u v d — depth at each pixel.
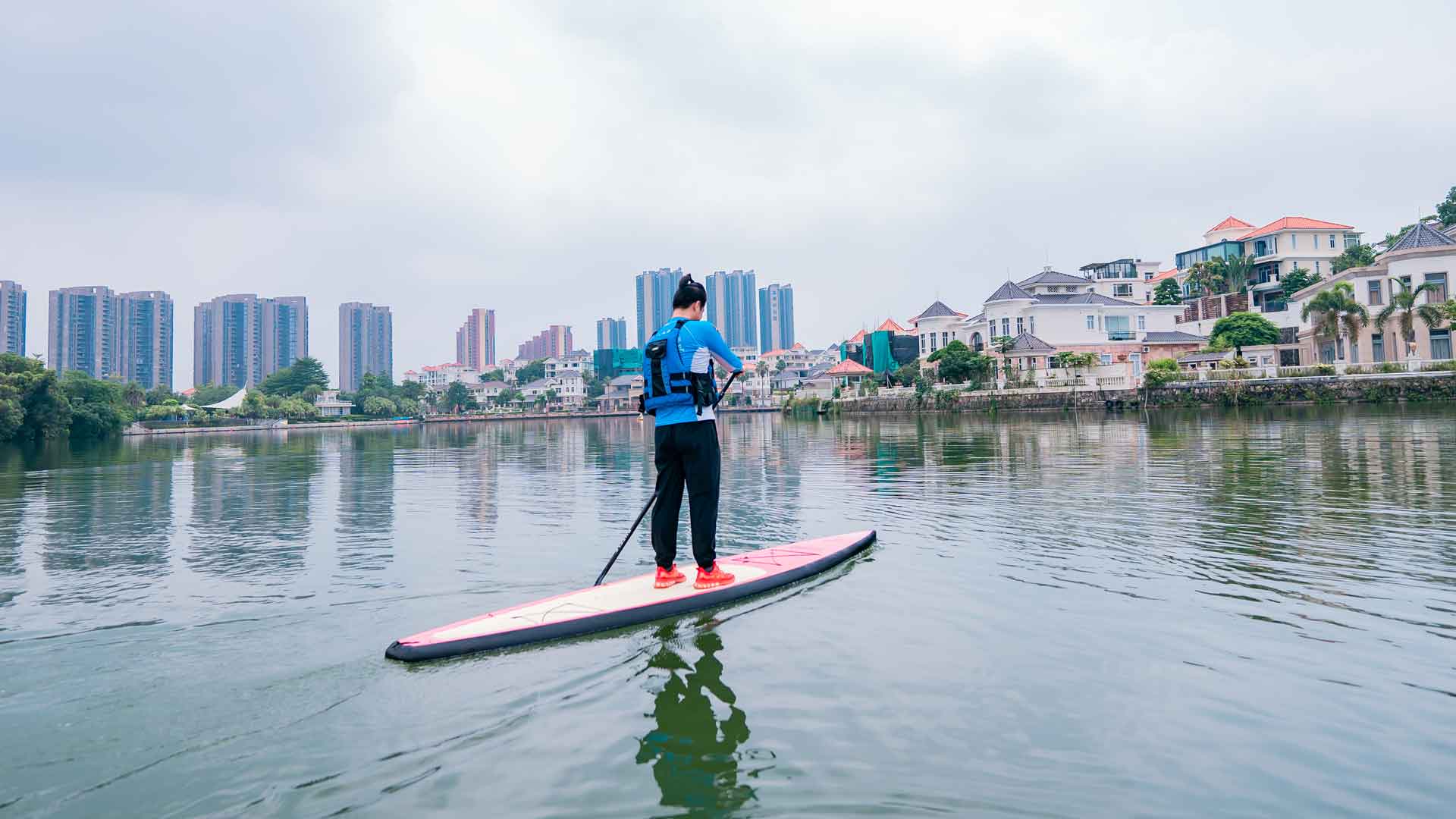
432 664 3.87
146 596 5.45
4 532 8.76
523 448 29.80
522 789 2.64
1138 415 40.22
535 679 3.64
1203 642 4.04
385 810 2.51
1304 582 5.23
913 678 3.59
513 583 5.67
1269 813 2.43
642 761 2.82
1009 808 2.46
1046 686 3.48
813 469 15.02
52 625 4.69
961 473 13.27
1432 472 11.40
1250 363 53.59
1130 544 6.65
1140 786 2.60
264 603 5.19
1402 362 41.28
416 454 26.81
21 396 48.38
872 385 67.56
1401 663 3.71
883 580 5.48
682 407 5.08
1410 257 45.00
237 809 2.53
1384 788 2.58
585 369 153.88
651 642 4.18
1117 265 77.38
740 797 2.55
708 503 5.15
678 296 5.34
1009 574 5.62
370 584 5.72
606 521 9.00
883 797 2.54
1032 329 62.44
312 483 15.01
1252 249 72.00
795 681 3.57
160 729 3.14
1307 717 3.13
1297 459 13.86
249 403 110.94
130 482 15.74
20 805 2.55
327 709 3.32
